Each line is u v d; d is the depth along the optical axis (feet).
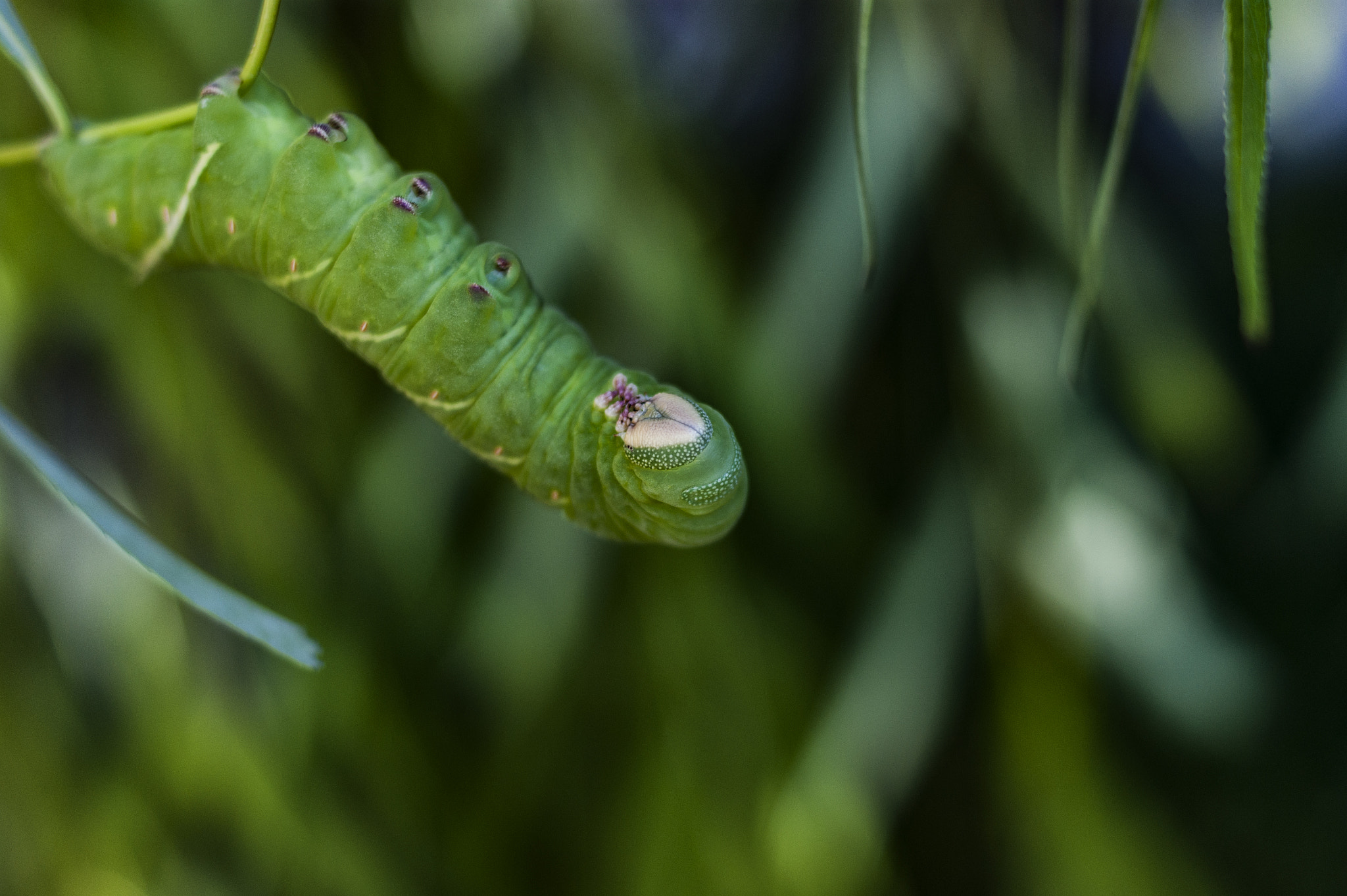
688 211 1.35
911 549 1.40
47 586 1.44
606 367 0.82
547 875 1.51
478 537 1.46
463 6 1.29
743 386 1.31
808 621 1.46
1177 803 1.63
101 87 1.27
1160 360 1.36
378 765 1.46
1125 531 1.31
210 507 1.37
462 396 0.81
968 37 1.32
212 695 1.46
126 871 1.45
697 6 1.52
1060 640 1.34
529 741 1.44
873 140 1.32
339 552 1.41
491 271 0.81
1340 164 1.67
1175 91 1.41
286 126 0.82
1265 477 1.66
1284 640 1.69
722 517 0.80
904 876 1.60
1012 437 1.34
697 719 1.38
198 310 1.34
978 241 1.39
